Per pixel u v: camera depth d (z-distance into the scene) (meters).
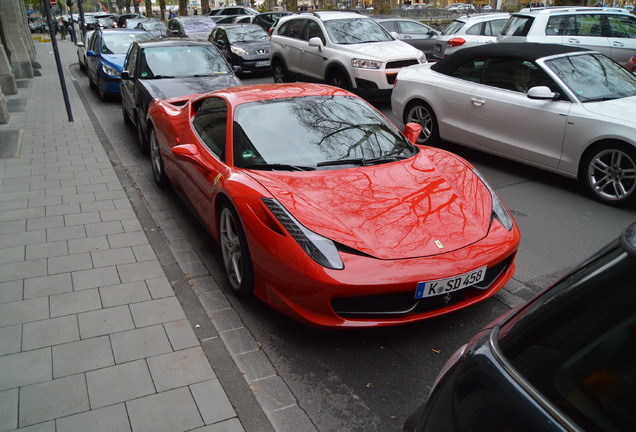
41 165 7.03
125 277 3.95
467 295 3.17
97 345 3.10
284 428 2.49
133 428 2.46
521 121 6.11
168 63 8.32
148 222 5.07
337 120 4.27
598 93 5.85
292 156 3.83
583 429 1.09
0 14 15.67
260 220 3.18
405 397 2.71
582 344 1.23
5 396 2.68
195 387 2.75
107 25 38.53
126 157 7.50
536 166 6.14
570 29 10.45
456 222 3.21
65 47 30.88
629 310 1.21
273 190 3.32
